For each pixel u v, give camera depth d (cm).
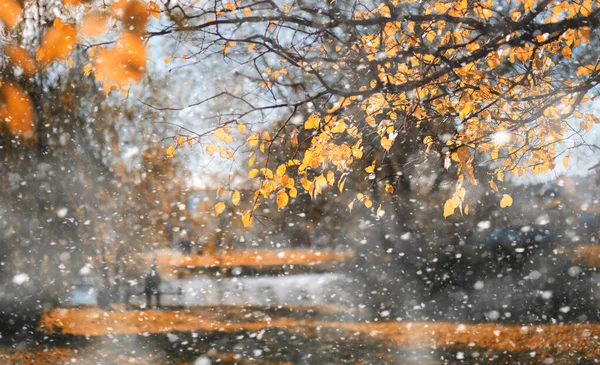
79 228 1694
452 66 529
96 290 1862
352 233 2530
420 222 2267
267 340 1532
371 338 1534
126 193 1844
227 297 2302
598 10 517
